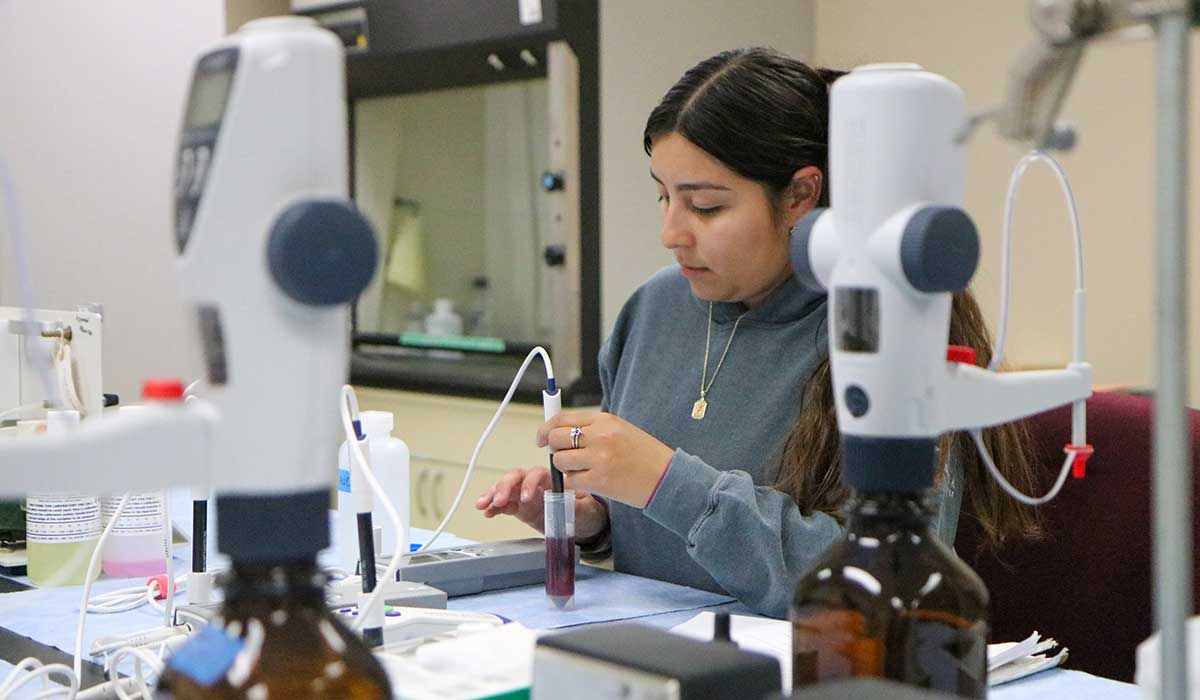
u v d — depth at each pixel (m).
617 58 2.76
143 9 3.21
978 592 0.72
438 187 3.10
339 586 1.23
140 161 3.23
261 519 0.57
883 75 0.70
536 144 2.83
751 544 1.36
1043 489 1.58
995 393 0.77
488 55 2.81
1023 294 2.93
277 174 0.58
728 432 1.66
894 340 0.70
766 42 3.13
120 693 0.97
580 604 1.42
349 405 1.18
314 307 0.58
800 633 0.73
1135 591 1.53
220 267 0.58
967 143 0.72
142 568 1.58
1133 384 2.74
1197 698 0.64
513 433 2.85
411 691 0.84
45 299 3.41
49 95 3.36
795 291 1.64
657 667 0.61
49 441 0.57
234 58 0.58
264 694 0.55
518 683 0.86
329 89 0.59
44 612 1.38
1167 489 0.51
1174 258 0.50
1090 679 1.11
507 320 2.98
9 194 0.67
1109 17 0.52
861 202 0.70
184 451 0.57
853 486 0.72
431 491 3.08
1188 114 0.50
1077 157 2.81
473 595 1.45
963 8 3.02
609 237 2.78
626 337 1.90
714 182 1.52
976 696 0.72
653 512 1.39
